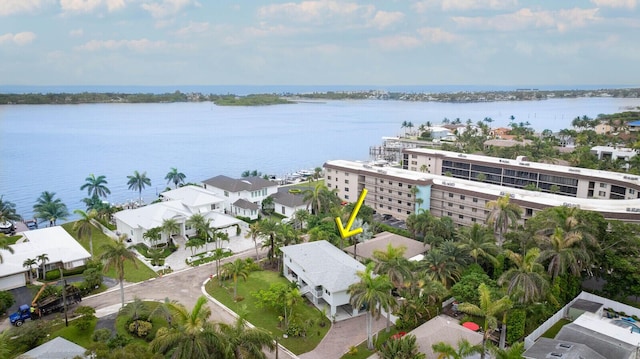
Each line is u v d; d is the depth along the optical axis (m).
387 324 57.03
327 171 128.25
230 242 92.88
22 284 70.81
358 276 57.19
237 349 41.84
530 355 47.09
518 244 72.25
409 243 83.19
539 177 125.00
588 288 70.00
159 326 57.06
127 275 75.31
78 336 54.59
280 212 115.00
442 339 49.53
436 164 151.50
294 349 53.88
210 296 67.62
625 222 80.12
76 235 97.94
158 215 93.50
